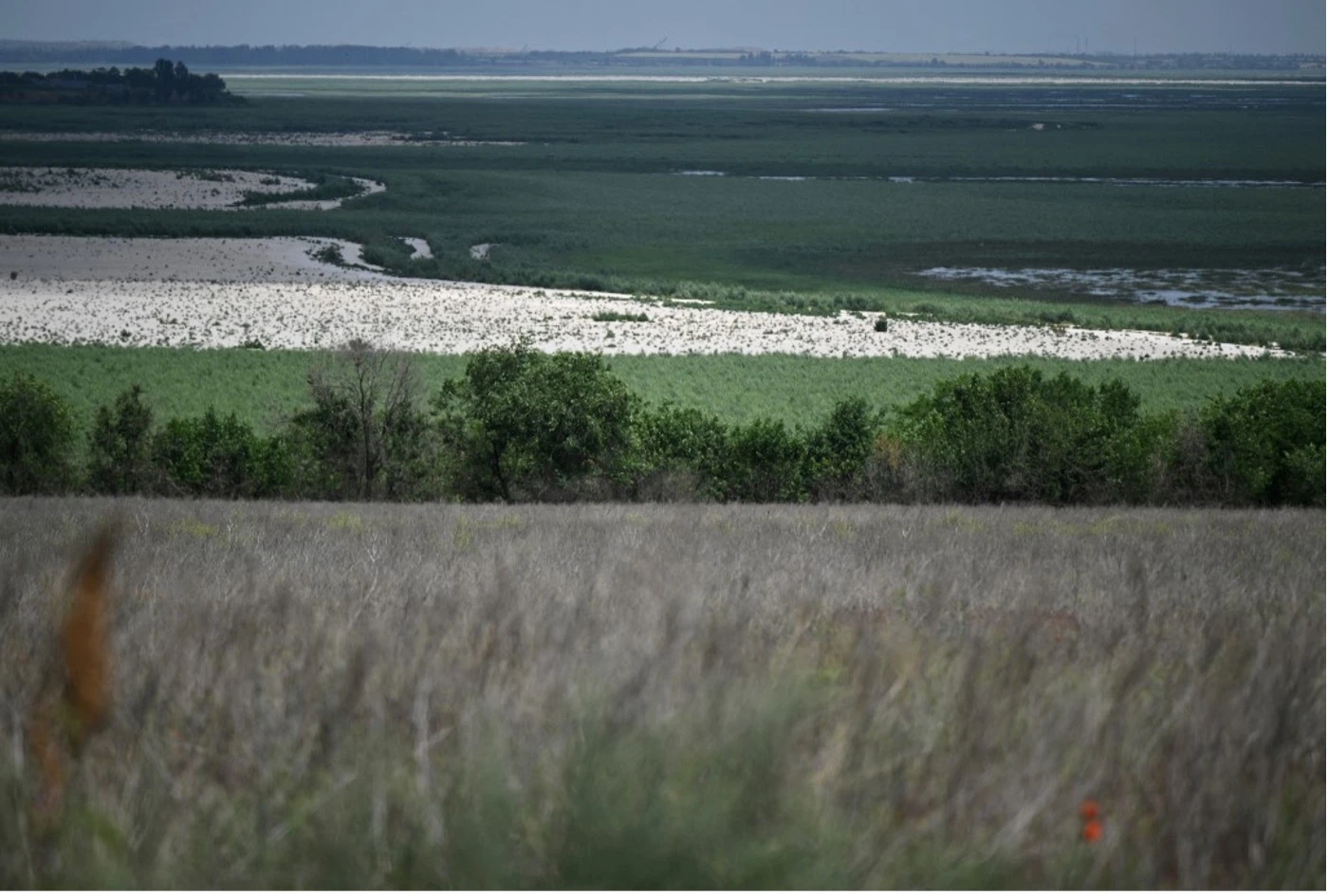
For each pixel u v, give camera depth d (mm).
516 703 14281
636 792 11492
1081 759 12984
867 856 10945
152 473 122938
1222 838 11719
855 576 30125
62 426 124312
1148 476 116375
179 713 14469
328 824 11477
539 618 19562
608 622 19828
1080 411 121125
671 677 14914
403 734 13625
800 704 13695
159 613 22734
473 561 36219
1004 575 31094
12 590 25750
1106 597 26203
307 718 13953
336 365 125125
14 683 16219
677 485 119750
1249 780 12836
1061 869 11023
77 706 14492
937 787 12281
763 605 23266
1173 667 17562
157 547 44781
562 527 56062
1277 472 118812
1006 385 125938
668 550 38719
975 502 117312
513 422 119562
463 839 11023
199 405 183250
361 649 15914
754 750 12180
